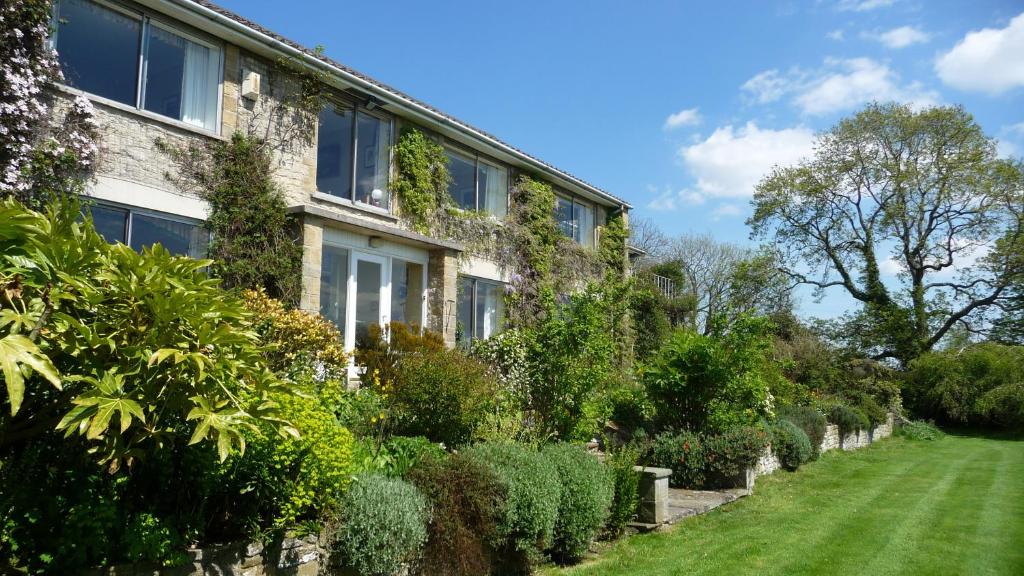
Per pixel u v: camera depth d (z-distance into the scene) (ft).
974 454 64.44
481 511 19.90
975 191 101.40
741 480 38.09
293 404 17.37
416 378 28.48
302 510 17.71
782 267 115.44
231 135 34.30
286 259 34.27
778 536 28.91
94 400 11.89
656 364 42.93
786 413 54.34
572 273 60.23
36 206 26.04
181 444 15.60
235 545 15.97
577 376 32.27
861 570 24.36
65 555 13.24
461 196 51.03
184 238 32.24
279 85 37.09
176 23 32.65
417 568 19.26
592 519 24.21
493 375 33.99
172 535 14.66
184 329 13.55
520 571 22.54
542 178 59.06
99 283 13.50
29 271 12.71
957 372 95.35
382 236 40.14
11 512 12.76
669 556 25.26
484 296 51.90
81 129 28.30
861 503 37.32
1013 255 99.19
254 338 15.07
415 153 45.29
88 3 29.66
